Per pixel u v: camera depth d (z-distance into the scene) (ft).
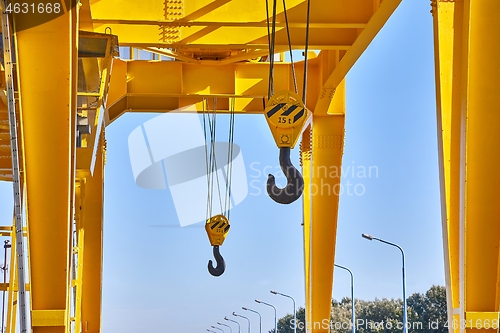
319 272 78.74
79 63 55.67
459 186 39.14
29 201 37.29
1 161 58.39
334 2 52.95
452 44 39.73
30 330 37.42
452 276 39.58
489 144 37.40
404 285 96.12
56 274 37.65
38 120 37.09
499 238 37.47
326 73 70.79
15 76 47.14
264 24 52.65
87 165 47.57
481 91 37.45
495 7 37.35
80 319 71.56
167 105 78.79
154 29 56.90
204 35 56.95
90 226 75.20
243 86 73.15
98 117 48.88
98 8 52.08
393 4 48.39
